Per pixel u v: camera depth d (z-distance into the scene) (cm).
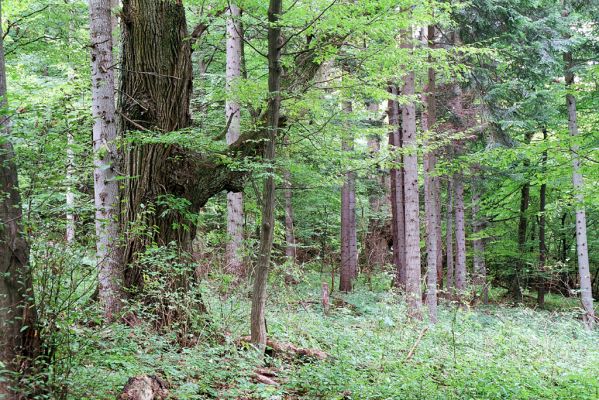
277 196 1978
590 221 2523
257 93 839
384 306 1172
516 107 1644
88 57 1124
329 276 2191
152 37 779
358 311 1427
